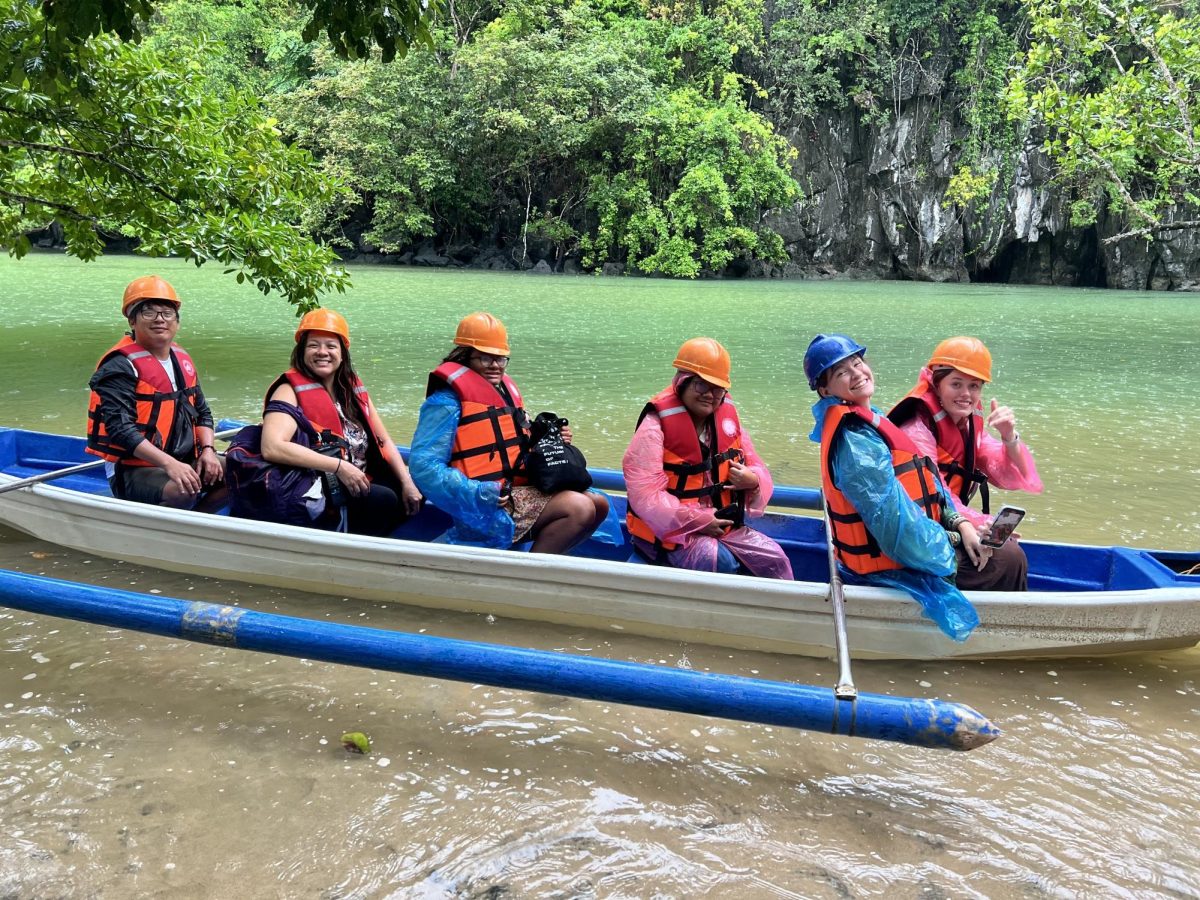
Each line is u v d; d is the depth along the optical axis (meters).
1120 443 6.73
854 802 2.46
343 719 2.81
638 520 3.62
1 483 4.11
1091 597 3.09
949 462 3.48
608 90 30.47
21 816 2.28
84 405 7.11
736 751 2.69
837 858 2.22
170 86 7.92
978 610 3.13
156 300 4.14
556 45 31.14
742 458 3.64
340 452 3.88
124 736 2.67
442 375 3.64
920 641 3.22
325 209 30.30
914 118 33.34
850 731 2.38
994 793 2.51
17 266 22.41
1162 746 2.76
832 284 30.19
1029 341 13.63
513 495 3.72
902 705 2.36
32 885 2.04
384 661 2.67
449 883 2.10
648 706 2.50
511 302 18.17
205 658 3.17
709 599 3.26
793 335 13.42
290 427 3.78
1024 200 32.62
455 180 31.34
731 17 32.47
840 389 3.17
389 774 2.52
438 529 4.30
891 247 34.72
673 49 33.34
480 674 2.60
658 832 2.31
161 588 3.81
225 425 5.13
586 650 3.36
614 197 31.77
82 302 14.62
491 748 2.67
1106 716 2.95
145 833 2.23
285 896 2.04
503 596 3.49
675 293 22.72
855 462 3.05
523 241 32.16
